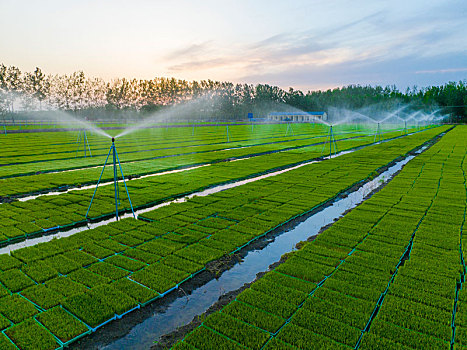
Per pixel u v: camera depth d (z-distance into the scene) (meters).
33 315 7.16
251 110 149.12
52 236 11.84
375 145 40.38
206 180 20.50
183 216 13.43
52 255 9.94
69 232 12.25
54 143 42.25
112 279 8.60
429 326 6.67
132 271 9.06
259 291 8.02
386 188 18.22
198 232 11.74
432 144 42.38
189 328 6.95
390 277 8.57
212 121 122.06
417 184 19.12
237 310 7.30
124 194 16.89
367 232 11.67
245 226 12.32
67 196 16.41
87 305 7.42
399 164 27.59
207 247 10.47
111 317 7.13
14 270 8.93
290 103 150.75
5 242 11.11
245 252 10.53
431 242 10.56
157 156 31.02
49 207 14.60
